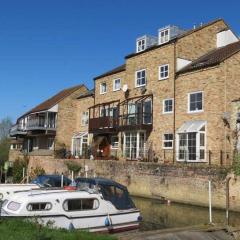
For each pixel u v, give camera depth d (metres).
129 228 16.94
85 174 35.28
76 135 47.25
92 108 42.31
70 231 12.10
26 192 16.66
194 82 30.11
